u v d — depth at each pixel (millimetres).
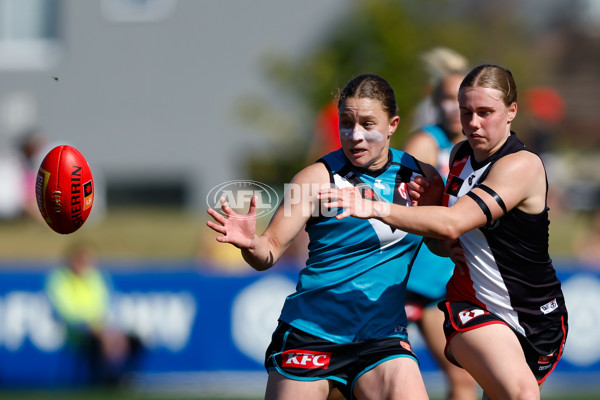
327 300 15031
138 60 64188
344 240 15016
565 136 91562
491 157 15047
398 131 45750
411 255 15344
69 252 29453
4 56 64375
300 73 54562
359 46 52125
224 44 63844
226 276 29844
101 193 64000
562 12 101312
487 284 15195
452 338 15281
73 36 64188
